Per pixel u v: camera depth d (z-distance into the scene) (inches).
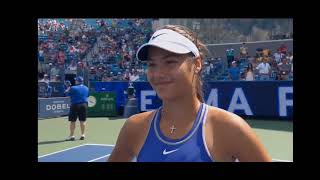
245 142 62.8
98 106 609.3
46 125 508.1
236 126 62.9
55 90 689.0
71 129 392.8
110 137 406.9
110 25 989.8
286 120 486.6
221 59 694.5
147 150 66.4
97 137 407.8
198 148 62.6
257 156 63.4
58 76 762.8
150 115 71.1
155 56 61.6
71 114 390.9
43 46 893.2
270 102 493.7
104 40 954.7
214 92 520.1
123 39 965.2
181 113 64.2
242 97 508.4
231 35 815.1
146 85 562.9
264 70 622.8
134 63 813.2
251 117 506.3
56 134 431.8
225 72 675.4
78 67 721.6
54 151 333.1
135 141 72.5
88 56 915.4
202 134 63.3
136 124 72.6
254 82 500.7
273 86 491.2
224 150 63.8
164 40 59.5
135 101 569.6
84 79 685.3
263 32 804.6
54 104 601.9
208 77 658.8
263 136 386.6
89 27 971.9
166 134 65.6
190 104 63.9
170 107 64.6
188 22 812.0
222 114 64.4
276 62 649.0
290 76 602.5
